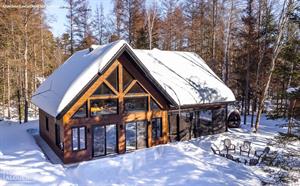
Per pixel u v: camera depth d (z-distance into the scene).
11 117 30.97
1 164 13.62
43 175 12.55
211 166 14.82
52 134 17.55
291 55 13.20
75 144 15.60
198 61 25.34
